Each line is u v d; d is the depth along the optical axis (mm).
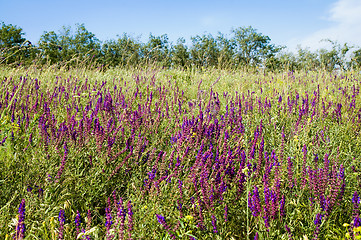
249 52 62500
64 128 3832
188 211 2939
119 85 7883
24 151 3594
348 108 5672
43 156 3469
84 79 8648
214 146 4133
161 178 3217
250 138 4613
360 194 3168
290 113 5480
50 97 5633
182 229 2730
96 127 3775
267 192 2801
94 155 3721
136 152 3689
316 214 2699
